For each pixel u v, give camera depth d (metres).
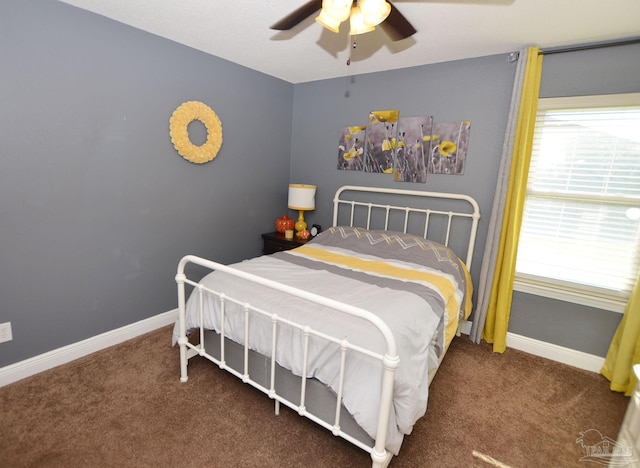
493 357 2.41
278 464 1.43
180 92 2.46
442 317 1.80
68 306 2.08
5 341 1.84
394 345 1.10
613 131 2.11
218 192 2.90
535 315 2.46
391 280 2.02
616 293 2.16
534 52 2.19
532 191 2.40
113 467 1.37
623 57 2.02
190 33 2.24
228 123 2.87
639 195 2.08
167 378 1.96
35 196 1.86
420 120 2.75
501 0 1.67
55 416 1.63
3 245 1.78
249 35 2.25
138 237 2.38
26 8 1.70
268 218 3.46
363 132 3.07
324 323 1.41
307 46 2.41
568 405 1.91
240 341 1.68
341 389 1.27
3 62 1.67
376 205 3.03
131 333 2.42
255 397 1.83
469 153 2.57
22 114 1.75
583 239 2.28
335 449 1.52
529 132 2.26
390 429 1.25
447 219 2.73
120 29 2.08
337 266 2.26
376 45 2.34
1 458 1.38
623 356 2.02
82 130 1.99
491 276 2.47
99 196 2.12
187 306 1.92
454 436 1.63
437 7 1.76
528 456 1.53
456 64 2.55
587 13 1.75
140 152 2.29
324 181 3.41
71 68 1.90
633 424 1.11
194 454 1.45
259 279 1.42
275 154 3.41
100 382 1.90
